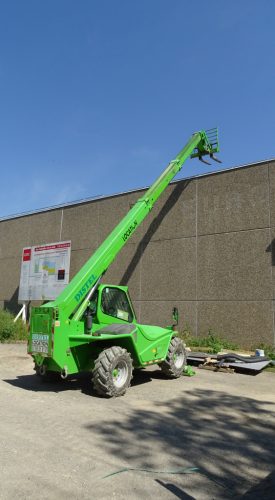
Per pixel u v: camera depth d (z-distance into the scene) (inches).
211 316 579.2
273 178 554.9
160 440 205.9
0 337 609.9
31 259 760.3
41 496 144.8
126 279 675.4
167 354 371.9
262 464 180.7
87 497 145.6
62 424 226.5
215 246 592.4
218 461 182.4
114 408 264.5
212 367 430.0
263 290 539.8
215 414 256.8
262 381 374.6
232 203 586.2
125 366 306.2
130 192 703.1
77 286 314.7
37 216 837.8
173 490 153.6
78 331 309.1
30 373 381.1
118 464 175.2
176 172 565.6
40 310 302.7
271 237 544.1
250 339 541.0
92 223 747.4
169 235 641.0
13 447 189.8
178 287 617.9
